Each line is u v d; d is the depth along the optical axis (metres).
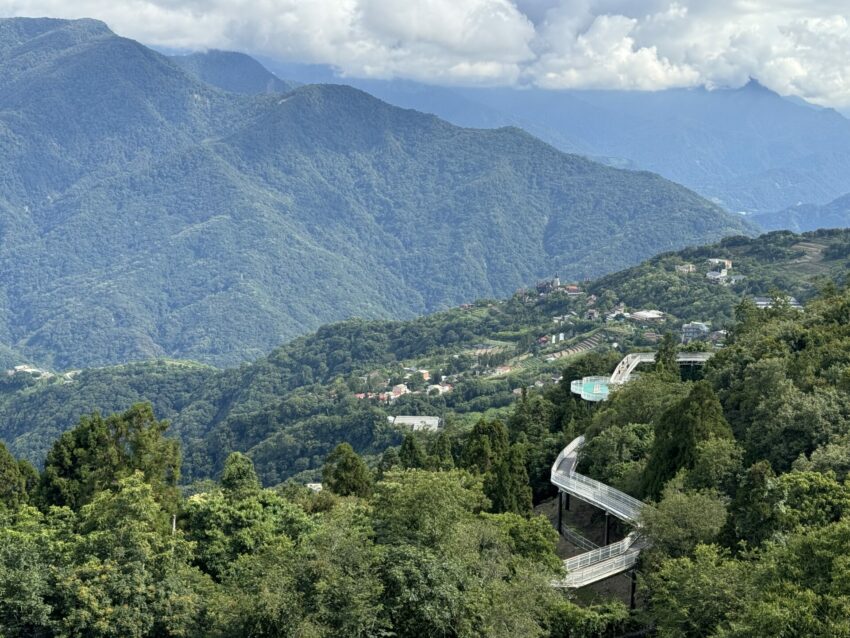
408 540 54.03
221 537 64.81
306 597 47.59
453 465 102.06
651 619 56.62
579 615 59.38
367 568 48.66
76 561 52.69
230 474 77.19
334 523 55.50
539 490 106.19
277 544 58.50
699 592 49.69
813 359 96.44
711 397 81.06
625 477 88.12
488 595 51.19
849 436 73.50
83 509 65.12
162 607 51.09
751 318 145.00
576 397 140.12
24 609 48.00
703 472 71.38
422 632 48.09
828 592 42.84
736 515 57.97
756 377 93.56
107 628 48.47
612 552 72.06
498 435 106.00
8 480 78.06
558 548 84.88
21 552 51.41
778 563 46.59
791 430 79.81
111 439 78.75
